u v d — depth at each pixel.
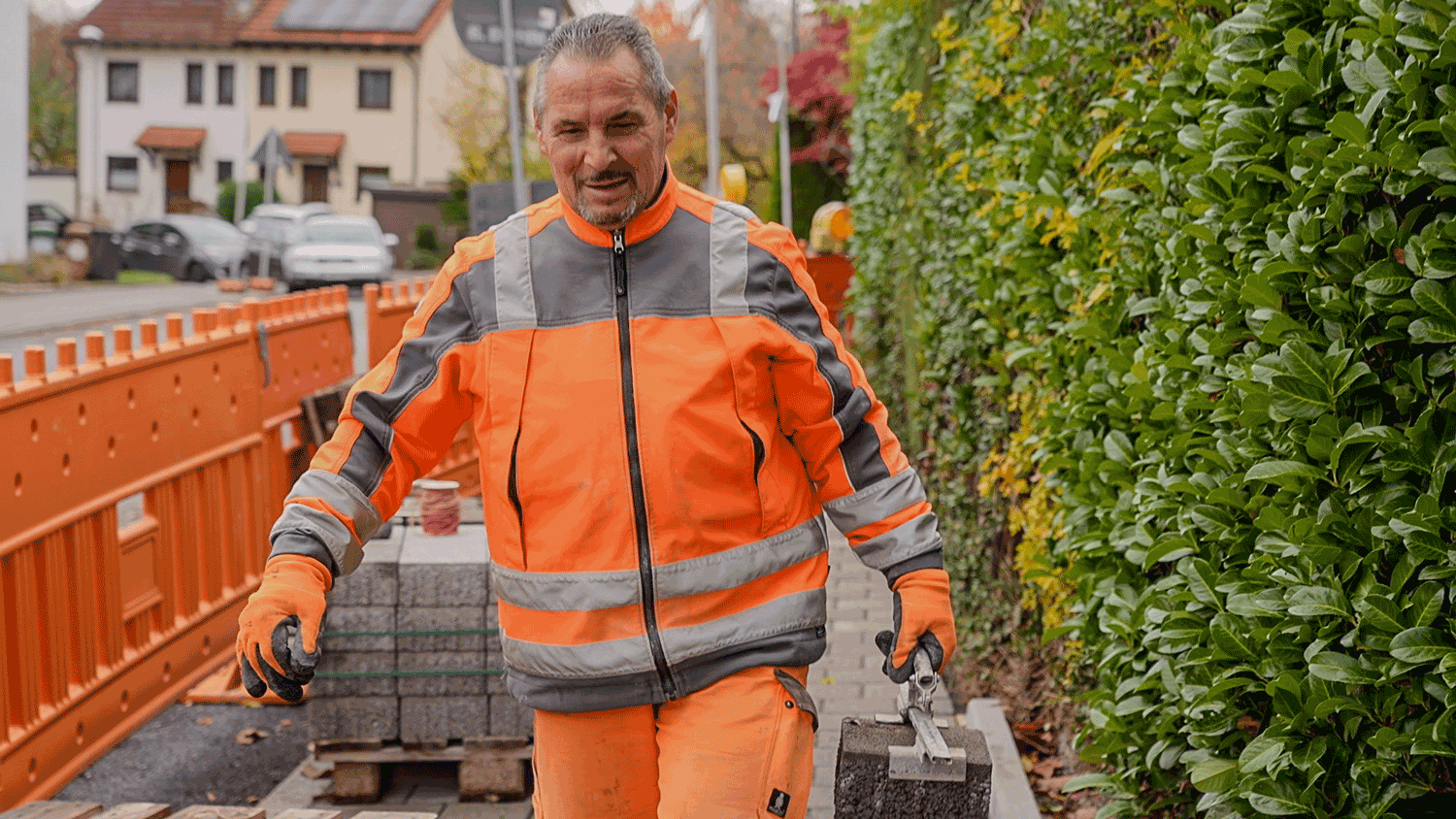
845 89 12.95
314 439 6.88
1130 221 3.39
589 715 2.41
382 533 4.69
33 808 3.41
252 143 49.75
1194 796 3.01
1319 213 2.33
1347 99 2.31
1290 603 2.26
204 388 5.95
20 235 31.69
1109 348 3.34
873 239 10.98
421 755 4.40
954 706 5.52
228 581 6.24
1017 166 4.75
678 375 2.32
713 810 2.29
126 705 5.22
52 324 20.94
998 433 5.49
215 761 4.98
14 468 4.43
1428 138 2.12
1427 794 2.33
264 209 32.72
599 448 2.31
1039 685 5.07
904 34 8.73
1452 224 2.04
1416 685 2.18
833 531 8.88
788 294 2.40
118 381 5.17
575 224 2.37
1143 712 2.99
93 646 5.00
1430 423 2.15
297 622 2.21
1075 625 3.52
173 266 32.62
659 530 2.31
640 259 2.35
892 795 2.56
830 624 6.64
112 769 4.89
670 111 2.37
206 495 5.99
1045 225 4.34
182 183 50.41
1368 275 2.18
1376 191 2.26
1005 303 4.98
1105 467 3.25
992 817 3.96
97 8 50.06
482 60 12.12
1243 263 2.57
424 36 48.66
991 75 5.25
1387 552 2.24
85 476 4.90
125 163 50.28
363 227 30.86
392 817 3.55
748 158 43.09
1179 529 2.82
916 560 2.44
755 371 2.36
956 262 6.32
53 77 53.97
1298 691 2.36
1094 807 3.99
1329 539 2.29
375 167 49.44
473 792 4.42
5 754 4.34
